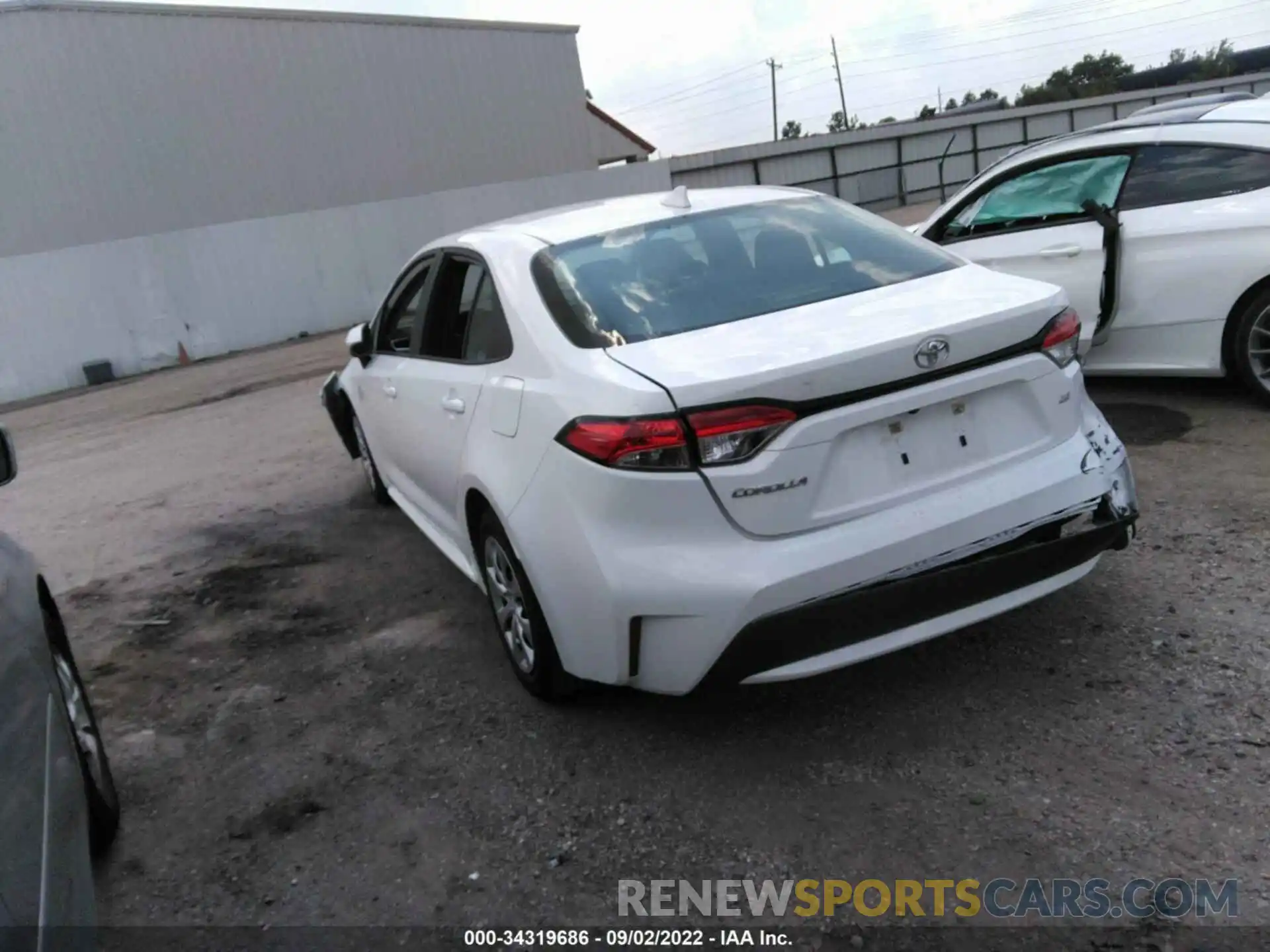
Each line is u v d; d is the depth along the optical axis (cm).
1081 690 340
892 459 304
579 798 326
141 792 367
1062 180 620
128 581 598
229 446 963
